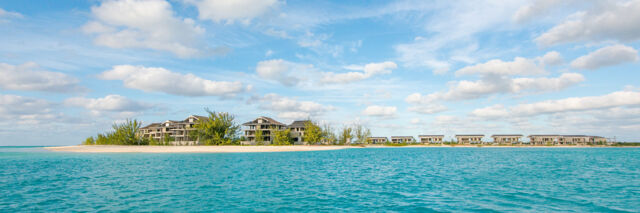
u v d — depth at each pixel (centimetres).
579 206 1352
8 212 1242
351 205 1373
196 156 4878
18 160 4034
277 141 9756
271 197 1546
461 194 1638
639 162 3903
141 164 3366
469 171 2791
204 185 1912
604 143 12850
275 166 3203
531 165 3450
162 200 1466
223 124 8775
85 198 1510
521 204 1390
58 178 2228
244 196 1569
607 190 1755
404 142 13888
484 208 1317
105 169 2839
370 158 4709
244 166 3173
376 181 2120
